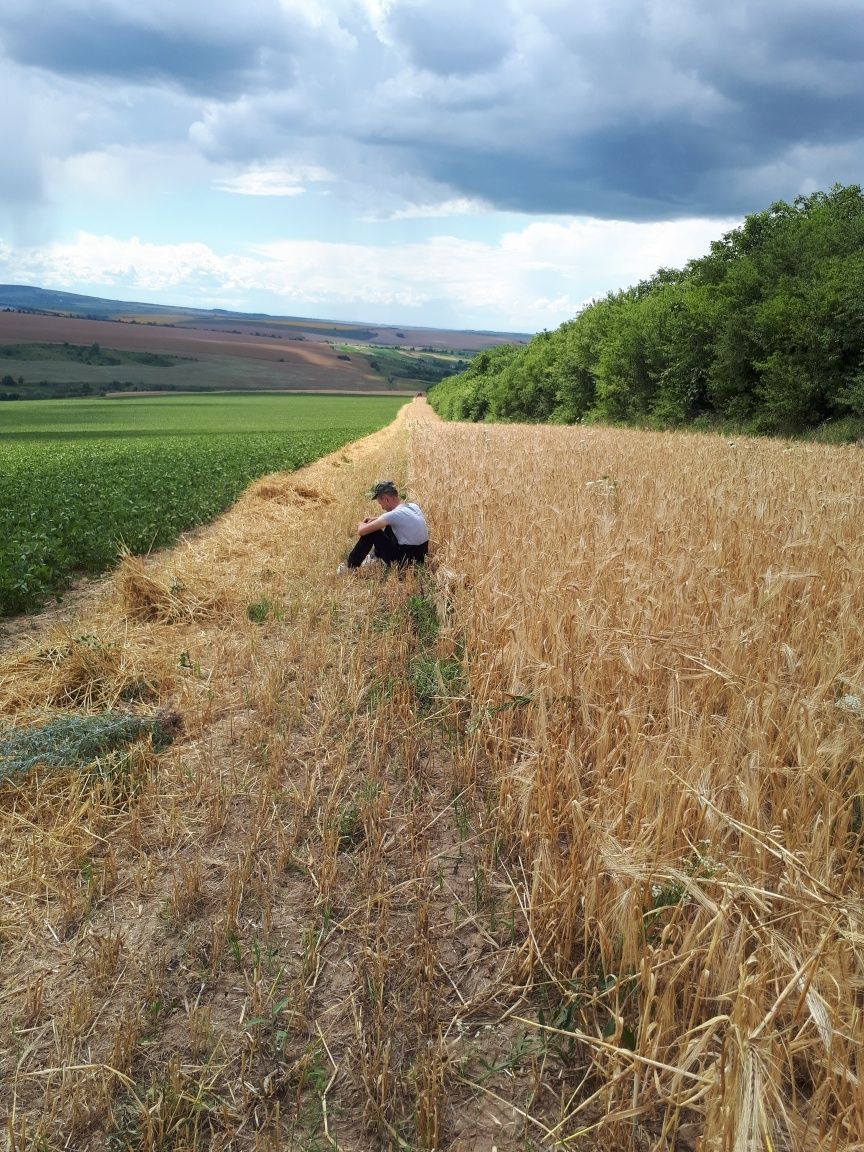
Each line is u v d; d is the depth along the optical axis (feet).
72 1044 9.21
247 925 11.26
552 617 16.52
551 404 187.42
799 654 14.75
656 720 13.43
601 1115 8.23
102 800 14.39
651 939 9.38
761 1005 7.43
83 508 44.16
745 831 8.75
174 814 13.65
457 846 12.87
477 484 37.17
